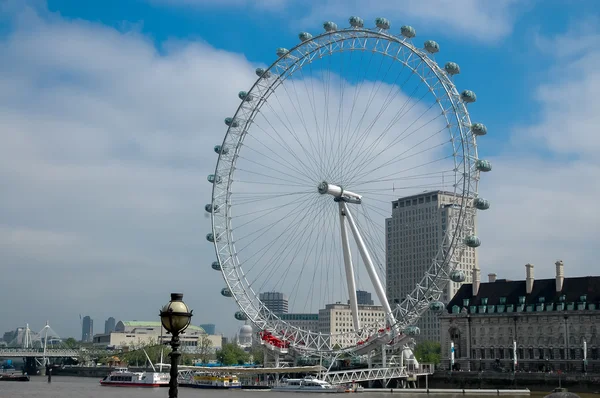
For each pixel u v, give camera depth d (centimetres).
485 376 19462
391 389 18000
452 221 16762
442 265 16575
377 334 17588
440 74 16362
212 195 19112
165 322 3162
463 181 16162
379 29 16912
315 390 17650
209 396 16362
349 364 19588
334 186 16750
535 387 18588
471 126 16175
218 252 18912
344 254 17550
